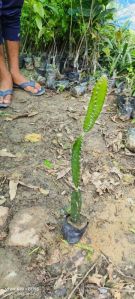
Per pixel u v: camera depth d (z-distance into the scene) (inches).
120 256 30.5
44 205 34.0
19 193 35.0
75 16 50.9
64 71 53.3
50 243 30.9
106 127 44.0
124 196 35.6
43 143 40.9
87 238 31.5
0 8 41.3
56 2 50.8
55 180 36.6
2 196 34.6
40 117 44.8
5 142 40.7
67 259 30.0
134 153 40.6
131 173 38.2
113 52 54.1
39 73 52.6
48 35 51.8
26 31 53.5
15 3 42.9
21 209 33.4
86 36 51.0
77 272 29.2
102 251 30.7
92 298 27.8
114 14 57.5
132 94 48.3
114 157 39.9
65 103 47.7
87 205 34.3
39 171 37.4
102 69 52.0
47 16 51.0
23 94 48.6
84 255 30.3
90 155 39.8
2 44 45.6
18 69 48.9
